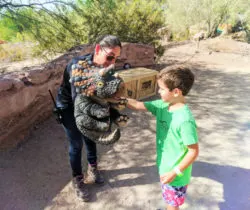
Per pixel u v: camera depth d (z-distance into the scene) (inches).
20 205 86.7
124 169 107.3
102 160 112.8
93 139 72.3
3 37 207.5
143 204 89.4
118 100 67.7
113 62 69.9
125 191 95.1
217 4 515.2
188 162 65.2
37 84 124.6
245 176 105.3
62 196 91.5
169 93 66.9
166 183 69.0
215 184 100.3
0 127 108.1
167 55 360.2
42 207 86.7
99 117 68.1
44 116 137.5
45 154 112.7
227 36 553.9
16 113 114.3
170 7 548.4
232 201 92.1
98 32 236.7
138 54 245.0
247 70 278.5
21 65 222.5
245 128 145.7
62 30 206.8
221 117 159.0
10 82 107.3
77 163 87.7
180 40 551.2
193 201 91.4
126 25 253.1
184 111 66.4
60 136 126.6
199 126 146.1
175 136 67.2
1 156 107.0
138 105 75.3
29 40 216.5
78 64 68.0
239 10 533.3
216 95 197.5
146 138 132.2
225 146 126.8
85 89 65.1
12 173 99.9
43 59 227.6
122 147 123.4
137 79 174.1
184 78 64.9
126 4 263.6
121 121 73.3
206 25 562.9
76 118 70.5
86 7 227.0
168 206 75.2
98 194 93.0
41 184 96.3
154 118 154.7
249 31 555.2
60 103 80.4
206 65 300.5
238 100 188.5
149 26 269.0
